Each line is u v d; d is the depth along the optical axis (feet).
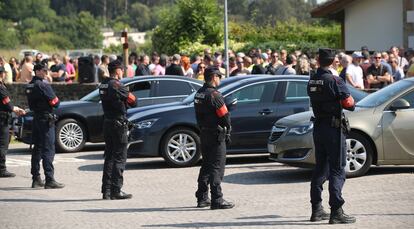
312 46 212.02
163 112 99.76
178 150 99.60
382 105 85.51
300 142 85.05
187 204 74.13
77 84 149.89
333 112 62.08
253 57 140.77
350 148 84.64
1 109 94.58
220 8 233.14
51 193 83.20
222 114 69.56
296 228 60.90
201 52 217.77
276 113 99.40
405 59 141.08
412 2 183.01
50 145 86.17
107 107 77.71
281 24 246.06
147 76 120.78
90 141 119.55
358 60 124.57
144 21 581.53
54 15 503.61
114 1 583.99
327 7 195.42
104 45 498.28
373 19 191.72
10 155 118.32
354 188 78.74
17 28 482.28
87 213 69.97
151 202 75.82
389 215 65.21
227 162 103.55
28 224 65.26
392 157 84.99
